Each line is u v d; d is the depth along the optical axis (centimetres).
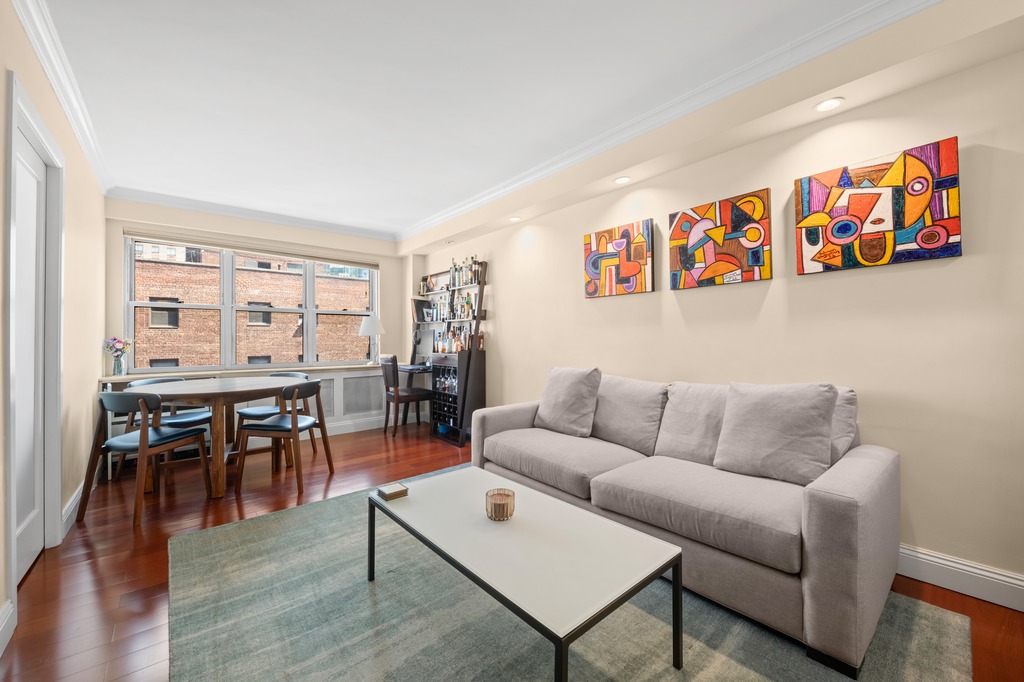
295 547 231
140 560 220
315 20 190
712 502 178
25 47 183
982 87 184
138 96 247
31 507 217
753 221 254
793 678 142
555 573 132
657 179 306
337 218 501
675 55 217
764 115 224
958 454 192
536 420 322
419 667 148
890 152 207
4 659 151
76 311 283
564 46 210
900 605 181
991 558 185
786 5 185
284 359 511
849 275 222
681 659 146
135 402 266
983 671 144
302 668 147
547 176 354
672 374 300
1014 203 178
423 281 575
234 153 323
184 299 451
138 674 146
